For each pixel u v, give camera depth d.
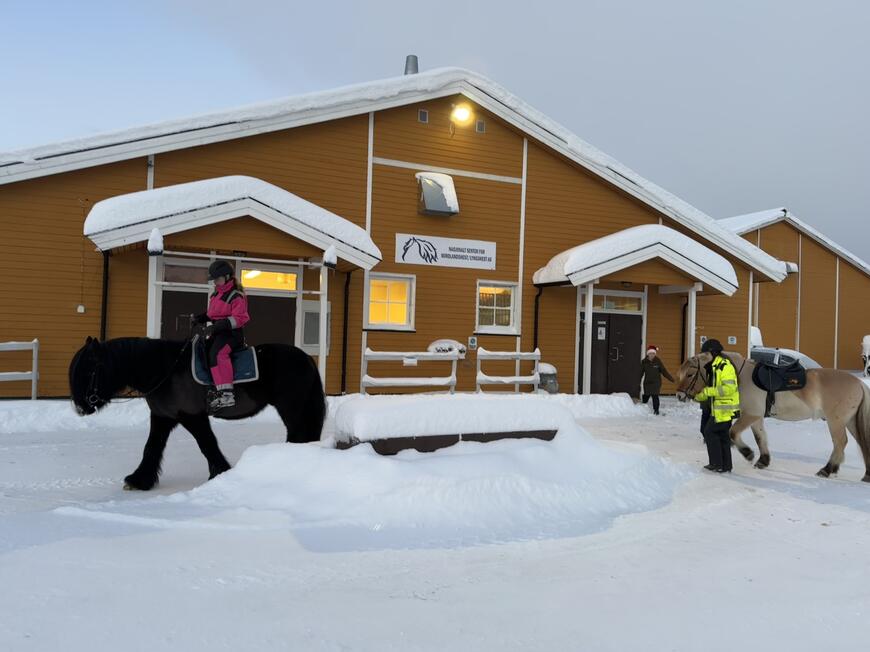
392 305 15.05
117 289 12.50
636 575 4.64
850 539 5.68
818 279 26.28
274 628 3.55
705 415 9.02
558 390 16.12
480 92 15.45
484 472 6.27
